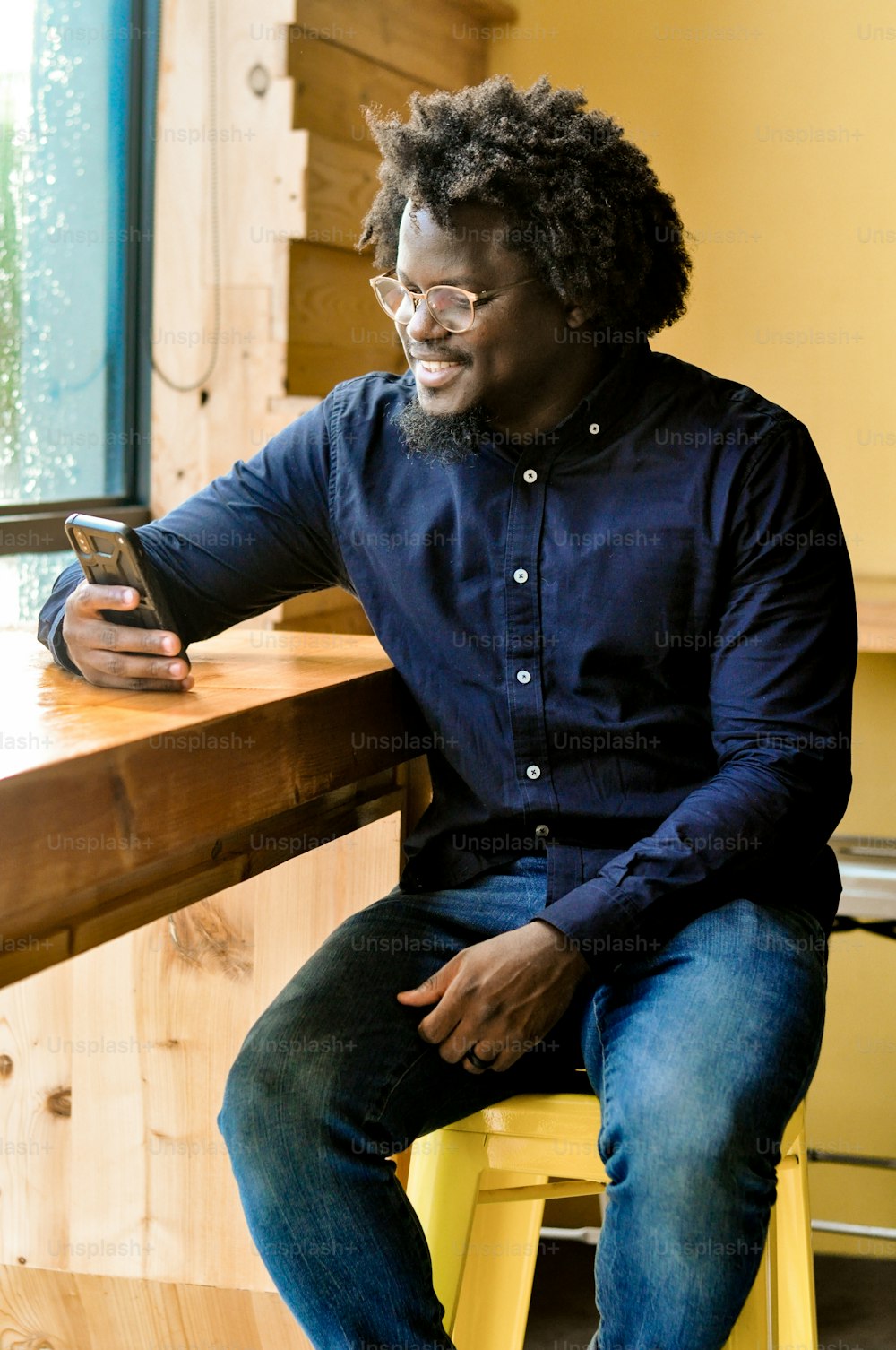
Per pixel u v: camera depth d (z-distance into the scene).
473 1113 1.27
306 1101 1.18
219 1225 1.62
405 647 1.43
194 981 1.61
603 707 1.35
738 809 1.24
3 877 0.91
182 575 1.43
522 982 1.19
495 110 1.30
